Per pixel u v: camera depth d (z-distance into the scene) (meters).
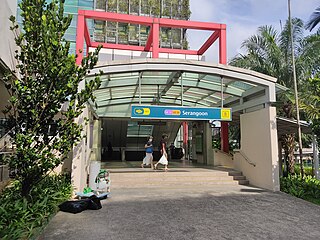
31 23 6.11
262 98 10.42
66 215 6.21
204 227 5.45
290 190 9.07
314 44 14.20
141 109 9.48
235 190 9.69
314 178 10.67
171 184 10.65
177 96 13.99
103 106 14.34
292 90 12.56
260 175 10.35
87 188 8.14
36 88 6.05
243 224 5.70
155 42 13.85
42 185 7.51
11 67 7.46
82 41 12.79
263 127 10.25
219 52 14.52
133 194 8.80
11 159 5.79
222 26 14.60
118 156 20.48
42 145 6.11
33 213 5.51
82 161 8.41
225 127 15.85
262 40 15.49
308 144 21.31
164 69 9.37
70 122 6.52
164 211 6.66
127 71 9.13
